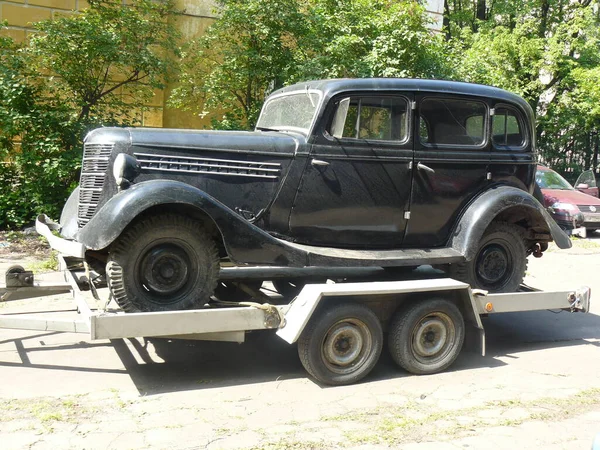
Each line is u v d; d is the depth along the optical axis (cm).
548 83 2056
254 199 486
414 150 521
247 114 1176
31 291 526
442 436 379
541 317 707
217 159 476
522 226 580
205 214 448
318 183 498
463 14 2314
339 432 380
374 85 509
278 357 528
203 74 1220
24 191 1054
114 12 1116
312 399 436
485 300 521
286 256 468
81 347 534
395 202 521
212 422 390
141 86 1202
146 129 476
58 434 365
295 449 355
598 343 606
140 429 376
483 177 553
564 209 1333
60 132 1077
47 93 1159
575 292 574
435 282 498
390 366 516
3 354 510
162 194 422
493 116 557
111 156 458
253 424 389
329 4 1225
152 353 526
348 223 511
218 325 436
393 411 417
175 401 424
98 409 405
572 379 495
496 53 1836
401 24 1188
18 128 1044
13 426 374
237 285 554
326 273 569
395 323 484
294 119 529
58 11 1202
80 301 445
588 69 1895
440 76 1200
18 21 1173
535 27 1984
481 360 542
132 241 427
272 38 1125
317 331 449
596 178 1859
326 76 1130
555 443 373
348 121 503
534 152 584
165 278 441
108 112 1164
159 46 1216
